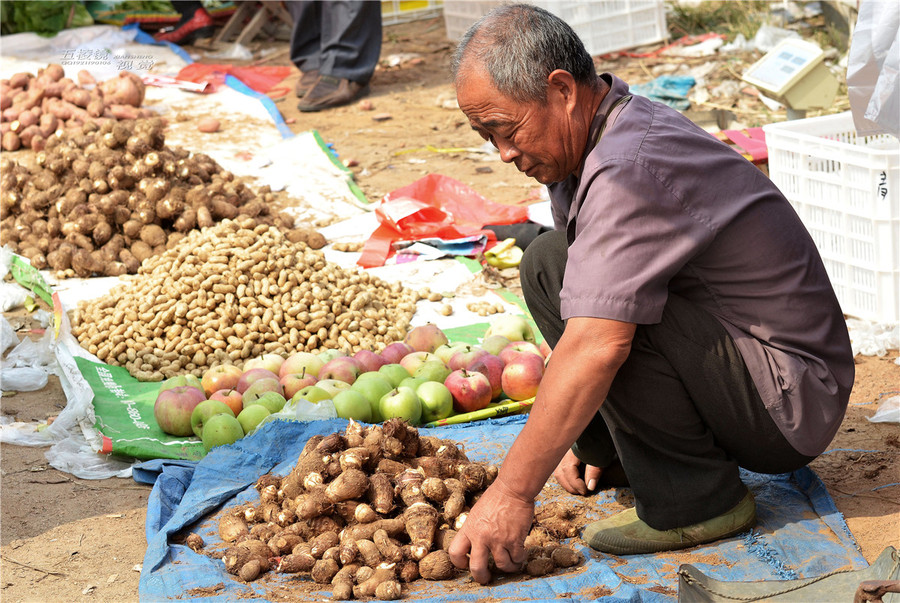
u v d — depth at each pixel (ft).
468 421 12.78
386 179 24.25
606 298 7.94
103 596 9.43
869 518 10.06
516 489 8.36
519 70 8.14
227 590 8.85
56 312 15.99
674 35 34.63
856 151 14.71
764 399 8.77
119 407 13.62
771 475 10.73
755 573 8.81
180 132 27.58
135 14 38.11
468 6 36.22
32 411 13.79
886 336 14.70
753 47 31.91
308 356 13.85
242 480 11.14
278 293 15.60
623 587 8.57
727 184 8.41
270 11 38.60
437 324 16.30
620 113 8.41
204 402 12.50
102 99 27.86
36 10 35.68
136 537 10.58
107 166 19.07
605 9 32.30
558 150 8.54
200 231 18.39
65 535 10.64
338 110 30.73
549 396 8.13
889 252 14.78
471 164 25.20
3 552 10.27
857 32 11.71
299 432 11.69
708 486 9.20
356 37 30.99
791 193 16.17
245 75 34.32
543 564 8.96
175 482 11.19
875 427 12.22
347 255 19.26
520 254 19.19
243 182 22.12
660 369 8.74
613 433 9.27
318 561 9.02
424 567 8.86
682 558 9.17
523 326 15.11
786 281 8.69
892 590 6.42
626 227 7.98
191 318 15.31
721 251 8.48
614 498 10.64
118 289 16.57
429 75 34.37
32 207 19.26
